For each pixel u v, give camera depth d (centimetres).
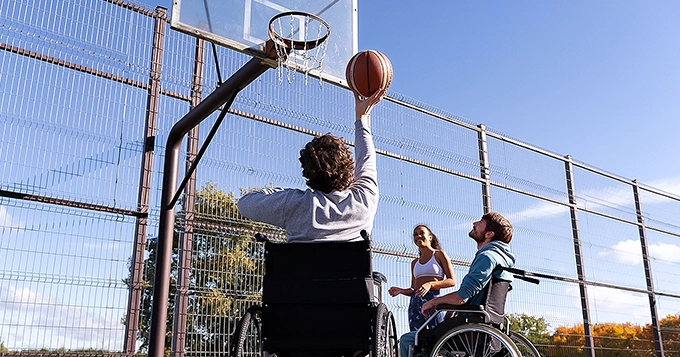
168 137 459
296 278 242
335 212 238
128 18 500
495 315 383
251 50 405
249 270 528
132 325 449
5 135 420
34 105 436
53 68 451
